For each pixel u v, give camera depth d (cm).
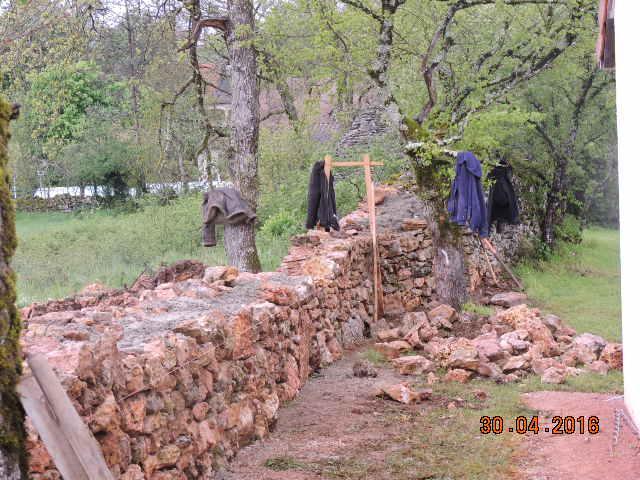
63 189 4212
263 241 1936
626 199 711
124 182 3553
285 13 1562
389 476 589
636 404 669
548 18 1482
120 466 432
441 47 1425
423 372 972
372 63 1409
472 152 1330
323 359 1003
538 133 2195
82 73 3406
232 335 636
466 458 632
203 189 2847
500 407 788
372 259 1449
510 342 1038
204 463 548
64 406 364
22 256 1908
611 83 2148
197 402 553
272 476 575
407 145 1360
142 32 1653
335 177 2016
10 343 337
